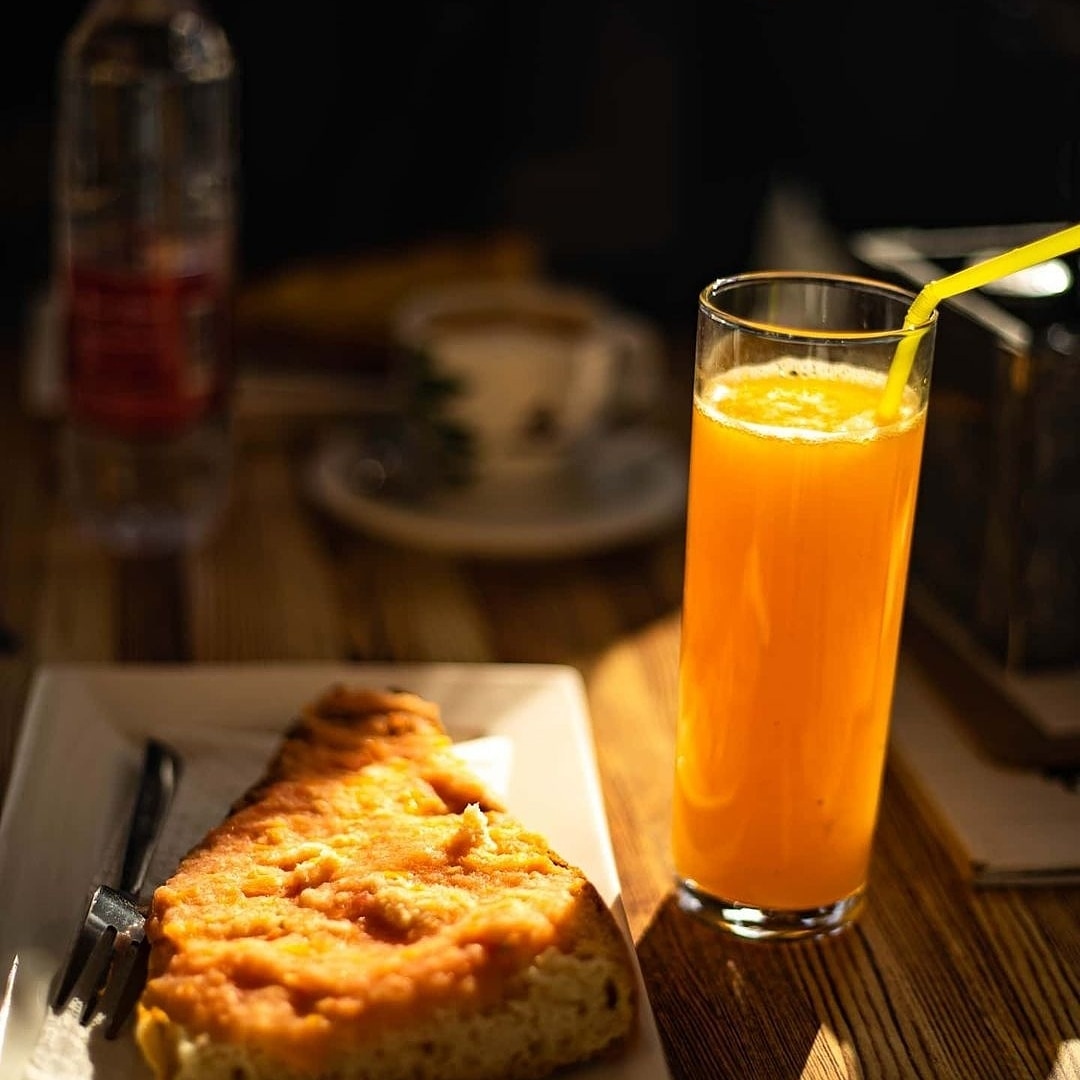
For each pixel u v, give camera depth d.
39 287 1.26
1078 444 0.79
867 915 0.73
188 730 0.77
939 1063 0.67
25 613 0.88
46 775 0.74
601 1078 0.65
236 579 0.92
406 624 0.89
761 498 0.68
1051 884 0.74
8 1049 0.65
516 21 1.29
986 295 0.82
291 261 1.25
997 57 1.07
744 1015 0.69
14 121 1.27
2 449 1.03
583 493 0.99
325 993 0.64
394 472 1.00
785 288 0.71
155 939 0.66
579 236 1.33
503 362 0.94
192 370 0.93
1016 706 0.79
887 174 1.20
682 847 0.72
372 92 1.30
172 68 0.99
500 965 0.64
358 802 0.71
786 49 1.23
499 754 0.75
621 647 0.88
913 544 0.86
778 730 0.69
